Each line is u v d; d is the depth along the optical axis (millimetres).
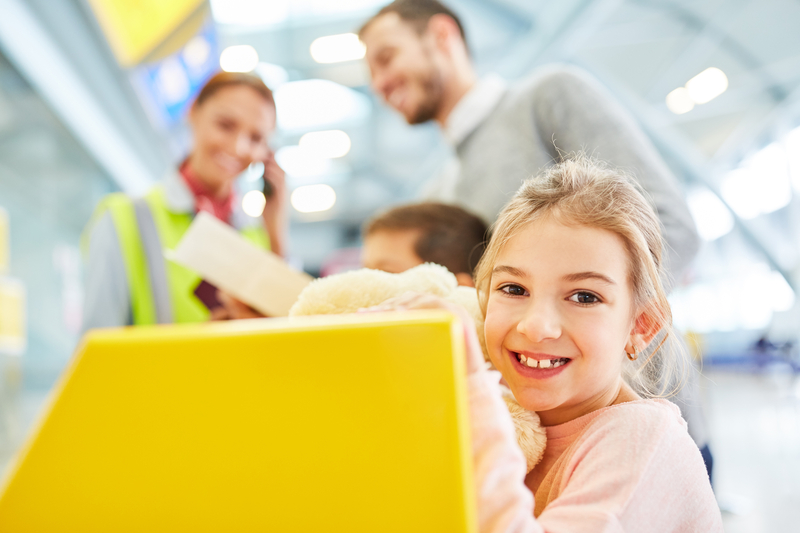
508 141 1024
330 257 15609
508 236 515
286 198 1330
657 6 6555
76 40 3869
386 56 1147
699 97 8453
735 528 2064
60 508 255
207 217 764
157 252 1127
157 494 253
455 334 259
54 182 4312
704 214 10898
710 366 9086
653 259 548
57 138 4289
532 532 322
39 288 4016
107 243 1117
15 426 3332
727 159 9906
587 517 406
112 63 4172
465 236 833
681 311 788
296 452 249
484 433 330
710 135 9422
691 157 9586
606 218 493
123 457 258
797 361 8422
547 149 1004
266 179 1305
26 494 256
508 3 5914
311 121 8703
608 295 479
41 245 4121
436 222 834
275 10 6133
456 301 537
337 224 15484
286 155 9867
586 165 576
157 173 5965
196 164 1193
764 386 6930
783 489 2535
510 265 500
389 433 247
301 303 480
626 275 498
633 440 457
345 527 240
